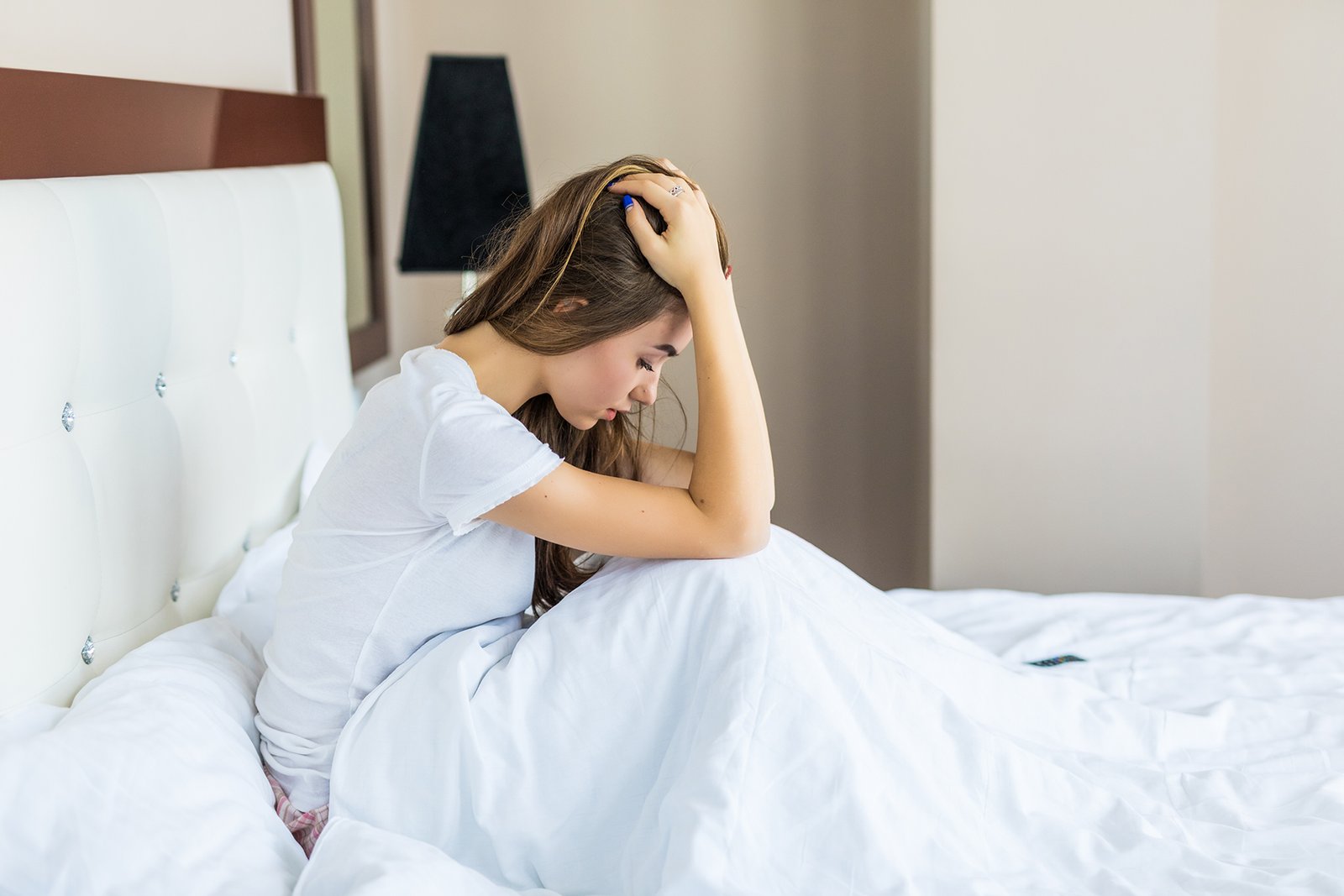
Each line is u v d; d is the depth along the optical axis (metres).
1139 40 2.20
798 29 2.77
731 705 0.97
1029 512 2.37
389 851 0.90
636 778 1.03
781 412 2.92
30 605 1.01
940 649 1.19
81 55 1.44
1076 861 1.00
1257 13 2.39
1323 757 1.21
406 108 2.86
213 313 1.42
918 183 2.76
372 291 2.76
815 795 0.95
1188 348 2.28
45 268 1.03
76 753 0.89
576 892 1.02
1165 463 2.32
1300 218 2.44
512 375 1.14
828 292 2.86
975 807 1.02
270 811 1.00
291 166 1.85
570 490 1.05
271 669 1.13
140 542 1.22
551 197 1.14
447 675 1.04
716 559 1.08
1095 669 1.49
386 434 1.05
